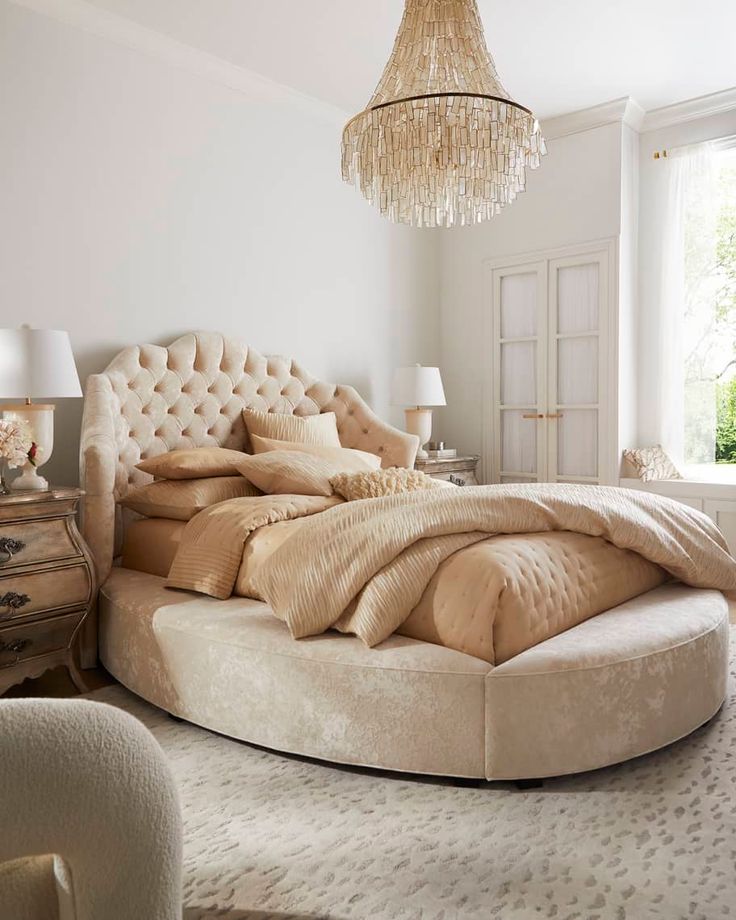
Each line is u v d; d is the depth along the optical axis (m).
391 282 5.46
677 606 2.58
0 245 3.39
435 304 5.88
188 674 2.54
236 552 2.82
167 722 2.66
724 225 5.02
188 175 4.14
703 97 4.78
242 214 4.41
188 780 2.22
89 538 3.25
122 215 3.84
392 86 2.80
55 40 3.57
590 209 5.07
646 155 5.12
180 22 3.76
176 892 0.90
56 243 3.59
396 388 5.08
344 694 2.20
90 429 3.38
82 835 0.81
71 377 3.03
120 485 3.63
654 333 5.13
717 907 1.60
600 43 4.05
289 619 2.32
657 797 2.06
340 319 5.05
